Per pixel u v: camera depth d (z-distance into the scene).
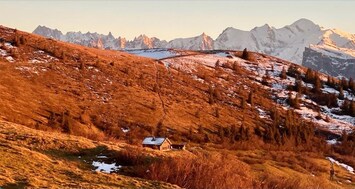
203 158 32.81
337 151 140.25
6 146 25.44
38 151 27.12
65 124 103.12
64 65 156.25
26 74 134.38
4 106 102.88
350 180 91.94
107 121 119.94
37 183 18.27
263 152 114.69
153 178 23.12
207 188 22.97
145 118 131.62
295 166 92.00
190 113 150.38
